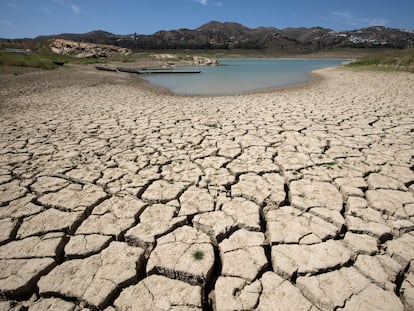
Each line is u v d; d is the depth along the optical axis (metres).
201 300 1.60
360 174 3.06
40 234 2.14
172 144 4.18
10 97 8.34
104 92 10.02
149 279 1.74
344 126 4.98
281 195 2.66
